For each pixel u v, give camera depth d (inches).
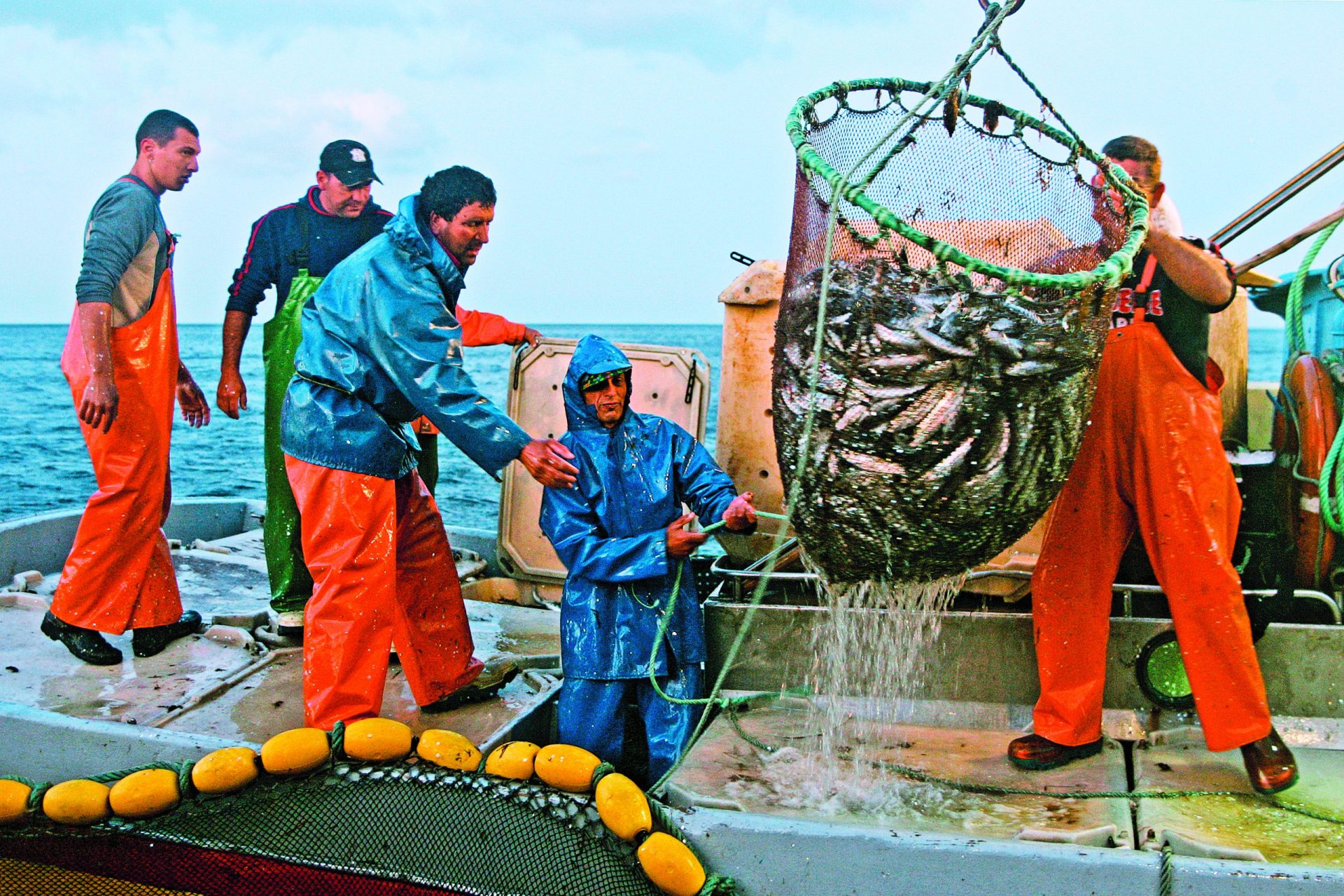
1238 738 127.6
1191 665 129.4
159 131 172.4
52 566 226.4
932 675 152.7
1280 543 162.7
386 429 144.4
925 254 122.0
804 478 119.1
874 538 118.8
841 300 112.8
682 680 147.7
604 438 150.8
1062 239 125.9
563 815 123.8
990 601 170.6
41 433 1026.1
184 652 179.5
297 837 130.8
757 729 150.2
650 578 145.3
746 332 186.7
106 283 162.6
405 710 160.9
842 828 116.5
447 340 142.5
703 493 149.5
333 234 189.2
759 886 117.6
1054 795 130.2
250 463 794.8
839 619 135.3
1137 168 133.5
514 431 142.6
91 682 167.0
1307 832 121.7
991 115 131.2
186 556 236.4
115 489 169.3
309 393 143.4
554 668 177.5
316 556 143.0
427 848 127.9
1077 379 112.4
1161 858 109.6
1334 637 143.3
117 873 133.6
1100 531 135.0
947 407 109.0
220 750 130.7
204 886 132.0
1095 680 138.0
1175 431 128.3
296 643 183.8
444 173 144.4
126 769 138.9
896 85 131.8
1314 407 156.9
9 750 144.4
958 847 112.9
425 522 156.3
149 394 170.4
